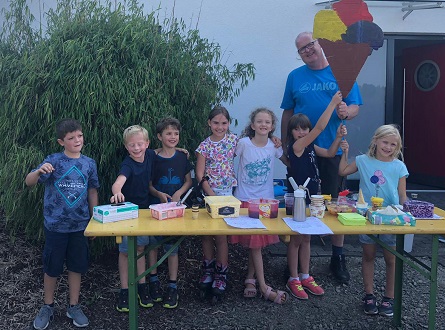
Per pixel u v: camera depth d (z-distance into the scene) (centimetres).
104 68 357
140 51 381
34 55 365
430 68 725
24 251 396
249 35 593
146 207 346
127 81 363
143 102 362
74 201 310
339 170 360
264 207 303
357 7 345
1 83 381
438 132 721
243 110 600
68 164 311
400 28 619
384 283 389
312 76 400
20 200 369
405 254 323
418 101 749
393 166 333
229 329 315
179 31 443
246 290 360
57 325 318
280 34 596
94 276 377
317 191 365
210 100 406
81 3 393
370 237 305
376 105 664
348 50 347
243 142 361
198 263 411
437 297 365
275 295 351
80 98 350
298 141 356
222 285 354
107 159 367
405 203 311
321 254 446
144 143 331
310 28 598
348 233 274
